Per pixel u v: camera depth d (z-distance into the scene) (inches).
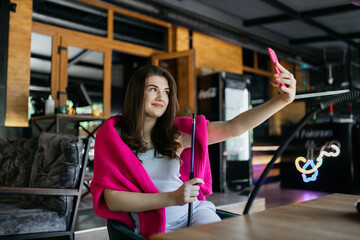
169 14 203.6
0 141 111.4
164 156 50.9
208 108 211.6
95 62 207.0
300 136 243.3
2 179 101.0
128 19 219.0
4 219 70.8
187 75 213.5
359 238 23.9
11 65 157.1
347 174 217.9
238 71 286.2
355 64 324.8
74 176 77.1
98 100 206.5
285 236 24.4
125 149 47.1
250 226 27.2
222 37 249.0
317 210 33.0
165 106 51.8
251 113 49.2
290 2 231.0
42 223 74.7
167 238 24.3
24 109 160.1
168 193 44.0
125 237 41.4
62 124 164.6
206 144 50.4
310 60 349.7
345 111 283.0
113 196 45.3
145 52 225.0
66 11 187.5
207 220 46.6
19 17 161.2
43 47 177.5
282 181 250.5
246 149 203.0
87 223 102.4
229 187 191.8
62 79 182.1
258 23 267.1
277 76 41.6
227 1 234.2
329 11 235.3
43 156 84.1
